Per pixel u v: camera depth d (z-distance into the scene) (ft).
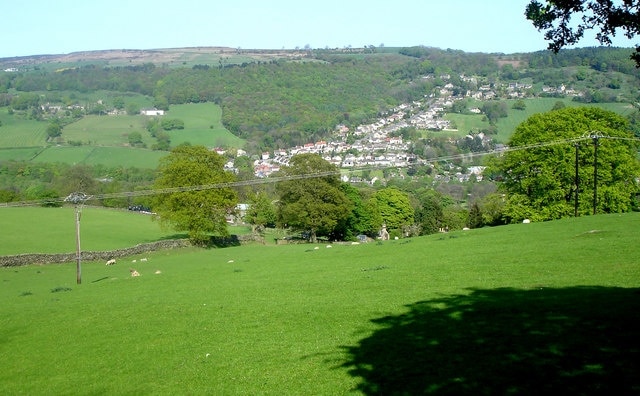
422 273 118.83
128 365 78.33
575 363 55.83
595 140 219.82
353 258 169.37
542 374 54.54
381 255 167.02
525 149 246.47
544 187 240.32
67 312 115.96
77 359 83.82
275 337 82.48
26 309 123.24
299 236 372.99
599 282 88.94
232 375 69.05
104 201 486.38
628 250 114.21
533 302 79.82
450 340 68.33
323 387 60.75
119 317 107.14
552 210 235.81
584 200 234.79
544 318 71.20
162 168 315.99
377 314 87.15
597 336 62.03
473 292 93.45
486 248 147.54
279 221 343.46
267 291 120.06
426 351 65.87
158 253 266.77
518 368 56.75
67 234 303.27
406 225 465.88
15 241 270.67
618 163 238.27
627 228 149.18
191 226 294.05
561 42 60.90
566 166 234.38
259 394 62.03
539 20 60.85
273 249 256.73
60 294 148.36
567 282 91.86
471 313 78.89
